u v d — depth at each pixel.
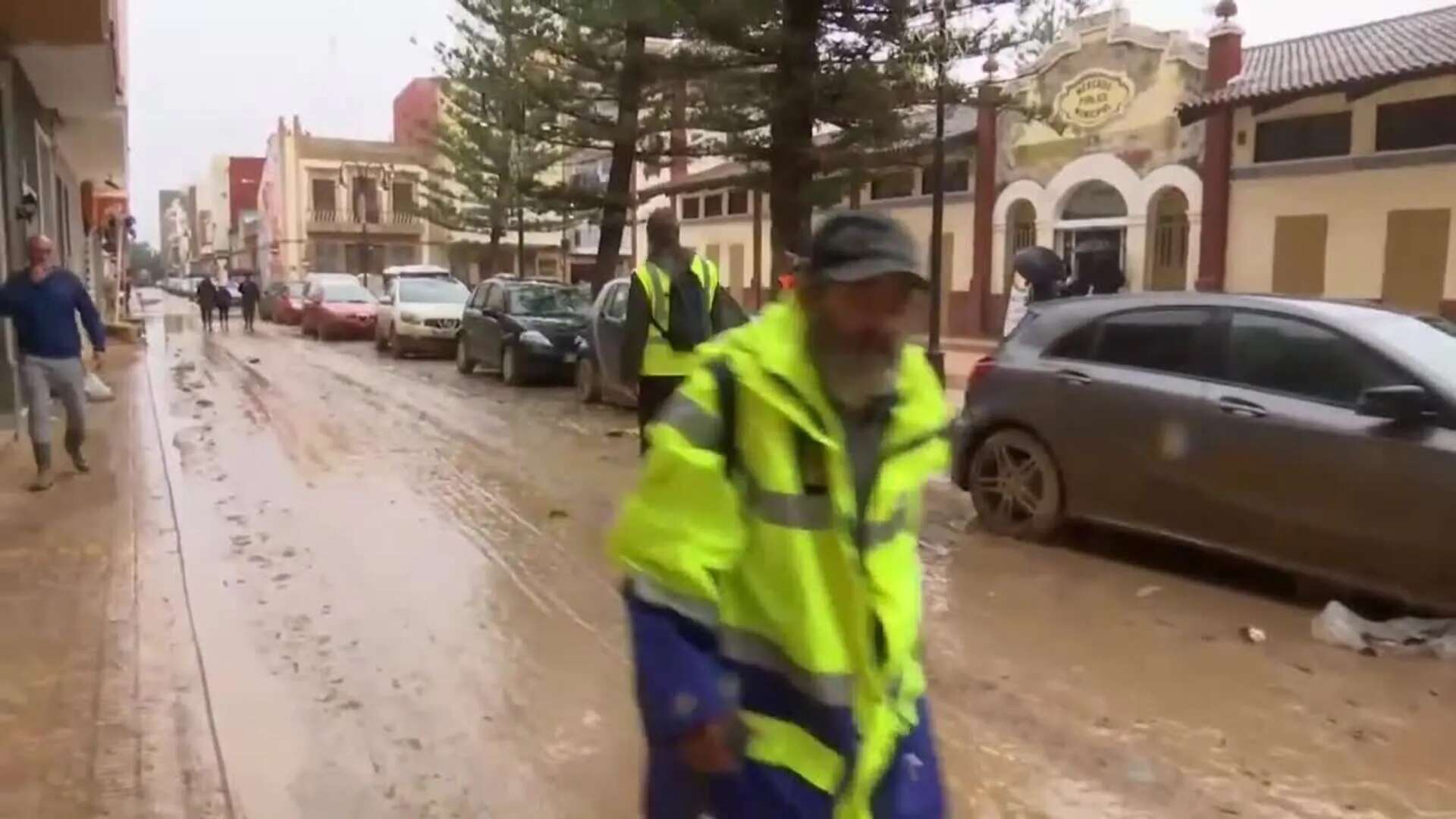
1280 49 24.25
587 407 15.17
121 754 4.36
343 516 8.34
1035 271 16.08
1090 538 7.77
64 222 23.12
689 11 14.38
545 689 5.05
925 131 17.80
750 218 37.12
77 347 9.45
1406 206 19.61
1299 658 5.53
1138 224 24.47
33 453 10.44
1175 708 4.91
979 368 8.02
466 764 4.31
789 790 2.07
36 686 5.00
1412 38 20.38
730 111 15.74
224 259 95.31
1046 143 26.33
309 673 5.21
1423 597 5.70
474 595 6.43
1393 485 5.71
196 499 8.86
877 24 14.86
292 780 4.16
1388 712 4.88
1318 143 21.22
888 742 2.16
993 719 4.80
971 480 8.05
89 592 6.38
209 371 19.83
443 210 35.75
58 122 19.59
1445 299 19.08
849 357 2.06
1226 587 6.71
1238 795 4.13
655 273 7.12
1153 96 23.97
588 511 8.60
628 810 3.97
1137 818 3.96
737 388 2.06
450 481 9.77
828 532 2.07
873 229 2.05
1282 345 6.45
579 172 38.50
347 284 30.48
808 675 2.07
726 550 2.03
